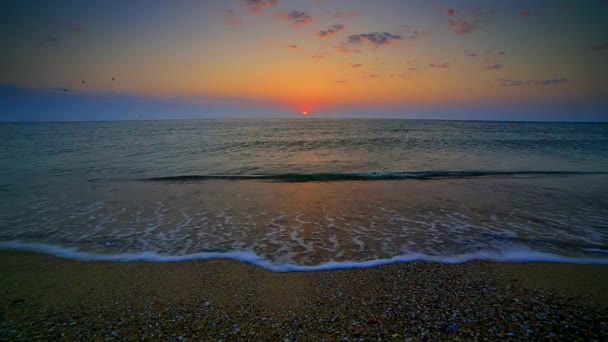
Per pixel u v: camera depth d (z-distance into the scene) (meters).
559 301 4.63
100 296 4.91
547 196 11.42
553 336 3.79
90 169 17.30
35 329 4.05
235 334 3.89
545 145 30.62
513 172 16.30
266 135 45.19
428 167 17.86
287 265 6.02
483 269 5.78
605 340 3.71
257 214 9.47
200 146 29.64
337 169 17.34
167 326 4.09
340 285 5.21
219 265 6.05
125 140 36.91
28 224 8.48
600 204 10.30
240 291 5.04
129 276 5.61
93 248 6.91
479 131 55.12
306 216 9.25
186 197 11.52
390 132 50.84
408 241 7.23
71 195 11.73
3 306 4.61
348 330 3.94
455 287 5.10
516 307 4.47
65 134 50.16
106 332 3.97
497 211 9.59
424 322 4.10
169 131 57.97
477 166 18.17
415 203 10.62
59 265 6.08
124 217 9.15
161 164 19.02
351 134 46.19
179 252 6.69
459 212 9.52
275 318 4.25
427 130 57.03
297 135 44.66
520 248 6.77
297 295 4.89
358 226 8.33
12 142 34.91
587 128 76.81
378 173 16.05
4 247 6.96
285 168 17.66
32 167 17.91
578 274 5.54
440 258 6.29
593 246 6.84
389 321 4.13
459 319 4.16
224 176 15.40
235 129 64.50
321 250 6.75
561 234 7.59
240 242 7.25
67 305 4.65
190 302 4.71
